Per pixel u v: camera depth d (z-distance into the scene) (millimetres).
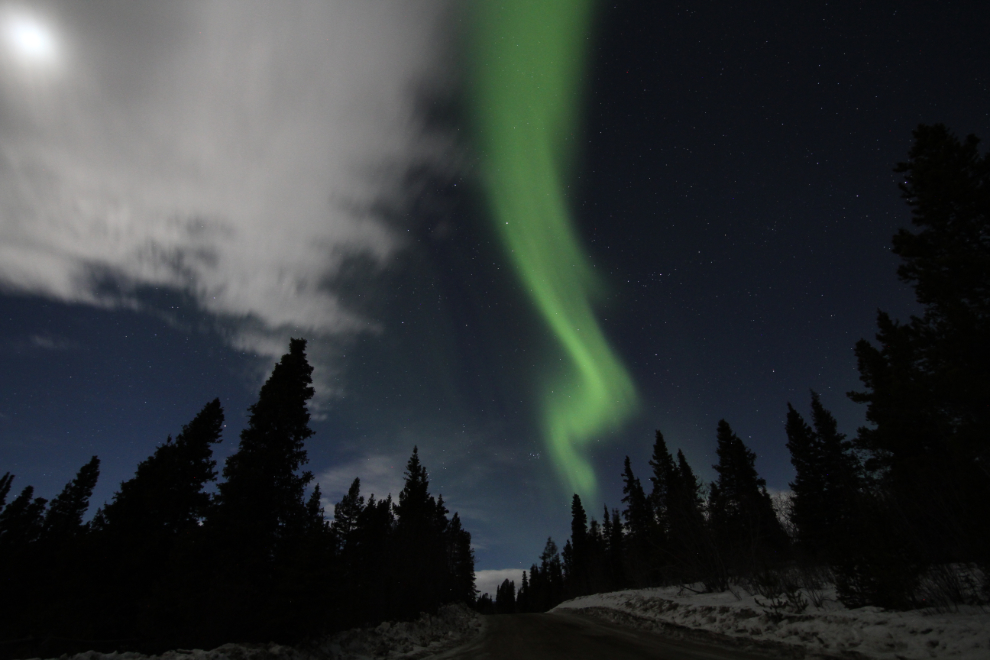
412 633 17984
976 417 11719
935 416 13242
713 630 13312
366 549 27844
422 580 29062
